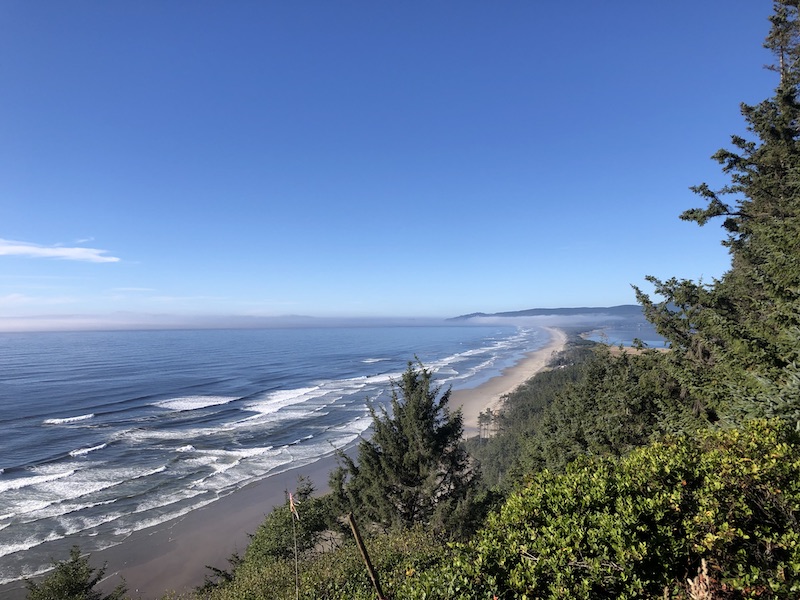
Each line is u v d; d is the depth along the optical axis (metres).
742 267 14.20
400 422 19.86
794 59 16.78
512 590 4.59
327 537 22.56
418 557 9.09
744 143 15.24
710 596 3.97
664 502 5.16
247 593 13.71
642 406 16.44
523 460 24.62
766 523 4.91
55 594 19.55
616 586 4.43
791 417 7.43
